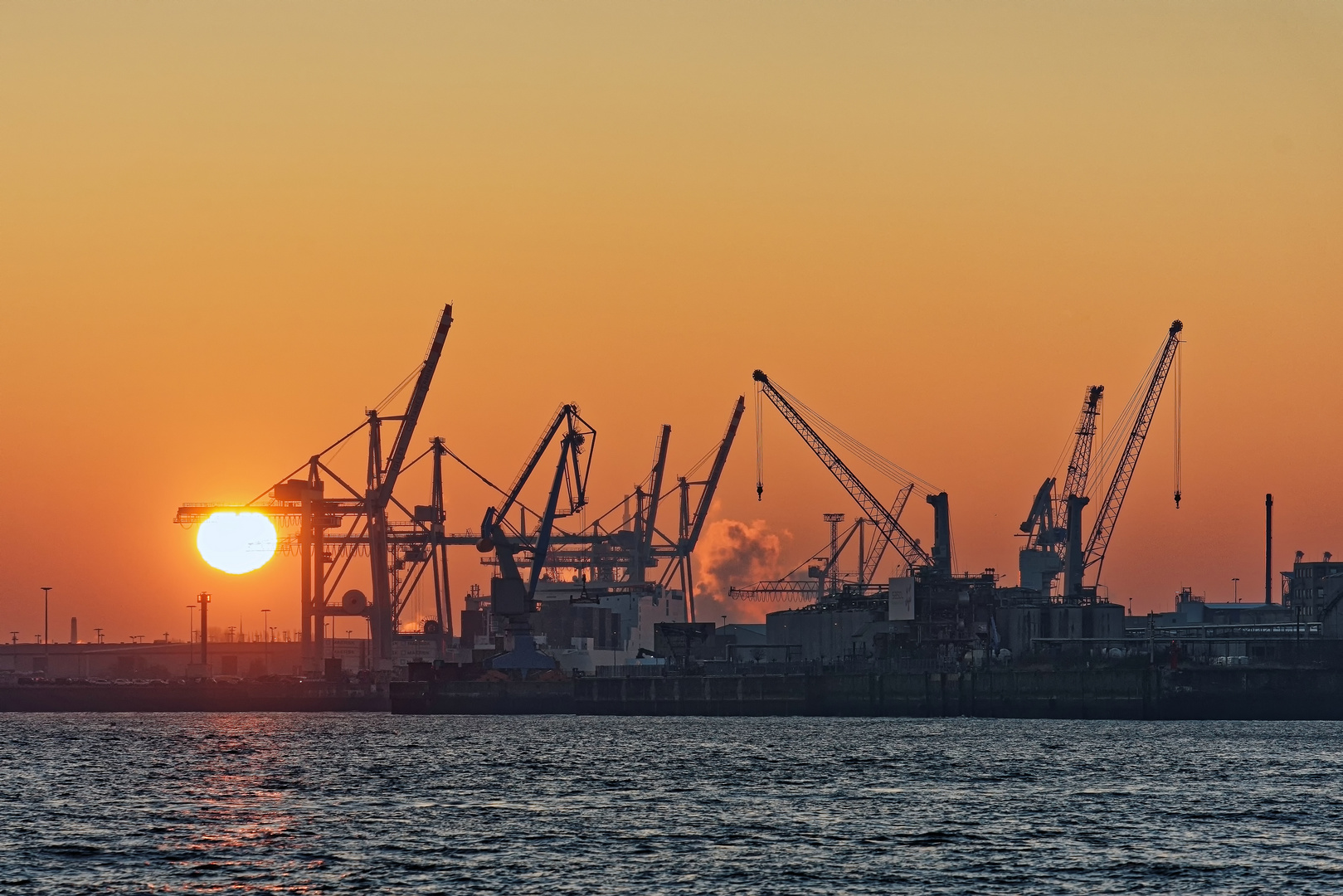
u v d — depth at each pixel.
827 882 198.25
